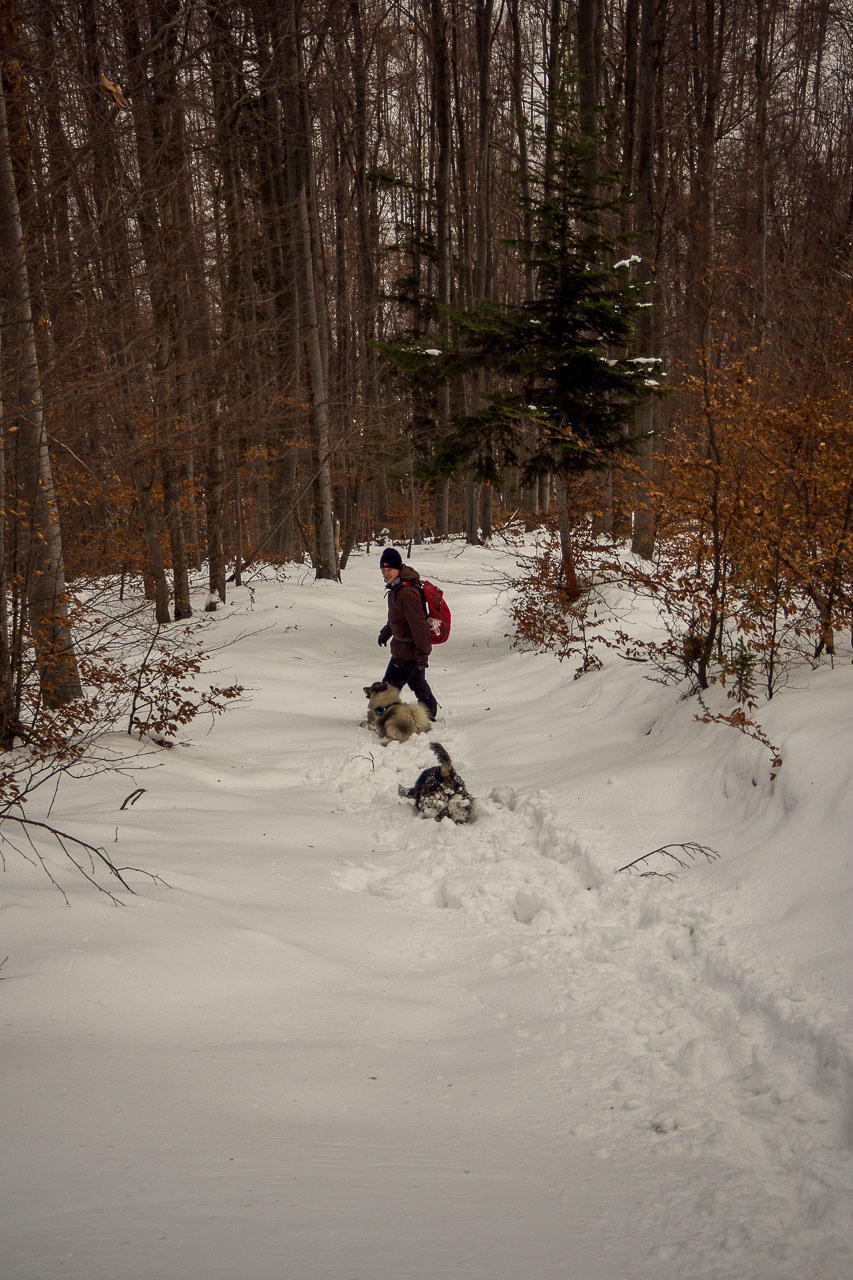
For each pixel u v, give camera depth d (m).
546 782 6.22
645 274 15.62
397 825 5.97
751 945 3.46
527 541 25.22
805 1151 2.30
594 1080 2.77
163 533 15.84
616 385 11.24
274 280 19.44
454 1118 2.54
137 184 8.67
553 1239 1.93
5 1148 2.04
